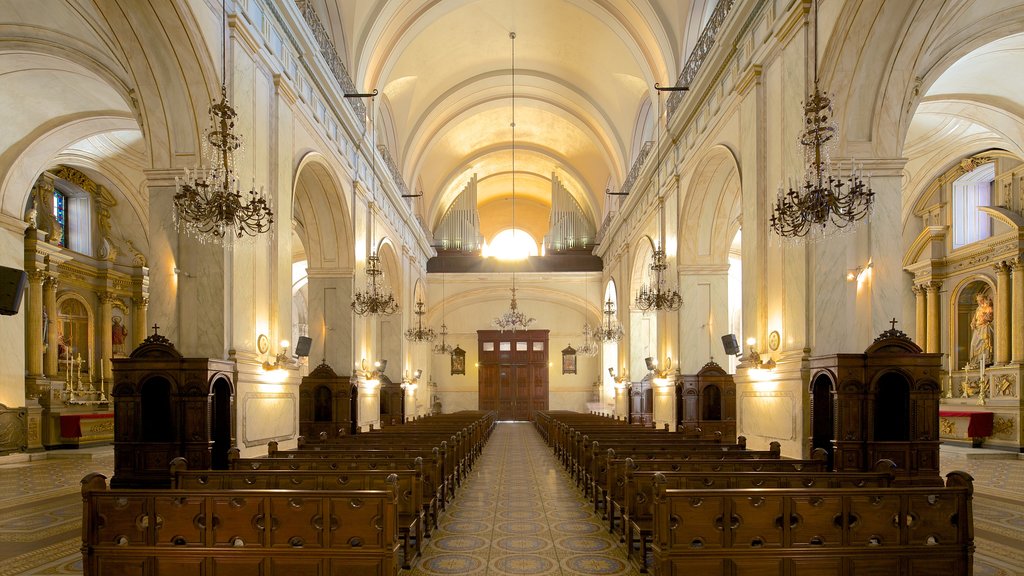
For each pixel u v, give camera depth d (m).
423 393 27.81
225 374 8.40
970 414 14.39
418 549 6.11
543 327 30.98
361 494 4.57
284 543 4.58
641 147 20.98
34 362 14.84
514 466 13.10
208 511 4.62
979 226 15.59
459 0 16.42
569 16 18.06
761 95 10.14
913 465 7.39
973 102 12.95
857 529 4.49
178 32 7.94
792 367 8.81
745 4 10.38
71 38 9.87
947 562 4.54
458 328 31.11
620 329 23.22
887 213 8.43
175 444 7.89
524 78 21.75
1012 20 8.81
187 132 8.63
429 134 23.41
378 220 18.25
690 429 11.36
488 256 30.27
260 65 9.80
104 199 17.53
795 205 7.45
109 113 13.12
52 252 15.33
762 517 4.43
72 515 7.70
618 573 5.59
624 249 23.47
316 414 14.35
